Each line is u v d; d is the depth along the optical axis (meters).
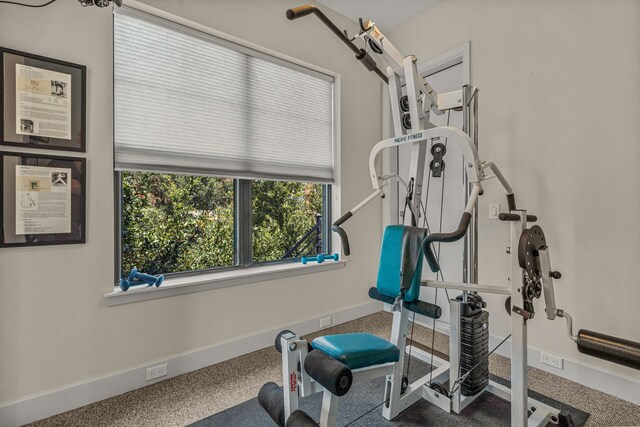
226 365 2.20
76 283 1.73
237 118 2.38
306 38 2.71
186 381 2.00
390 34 3.19
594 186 1.91
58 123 1.66
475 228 1.86
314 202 3.13
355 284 3.10
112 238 1.83
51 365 1.66
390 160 3.26
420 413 1.71
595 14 1.89
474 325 1.73
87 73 1.74
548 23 2.09
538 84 2.14
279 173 2.63
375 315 3.19
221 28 2.23
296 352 1.27
